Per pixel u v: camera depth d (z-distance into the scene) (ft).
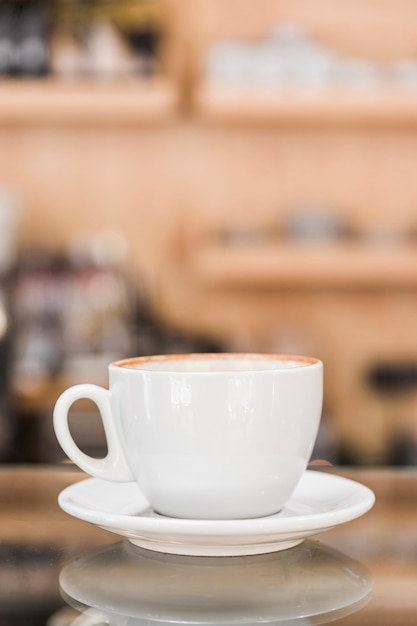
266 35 8.52
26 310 7.52
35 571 1.34
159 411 1.53
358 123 8.47
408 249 7.92
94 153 8.59
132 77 7.68
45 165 8.57
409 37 8.55
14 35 7.62
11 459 6.62
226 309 8.64
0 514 1.72
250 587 1.26
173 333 8.21
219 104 7.78
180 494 1.56
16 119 8.29
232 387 1.51
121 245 8.54
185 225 8.63
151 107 7.73
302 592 1.23
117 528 1.41
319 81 7.77
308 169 8.66
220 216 8.66
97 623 1.11
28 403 7.34
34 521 1.67
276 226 8.67
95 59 7.65
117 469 1.66
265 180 8.66
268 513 1.60
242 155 8.63
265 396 1.53
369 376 8.29
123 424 1.61
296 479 1.62
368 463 8.39
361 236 8.59
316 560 1.40
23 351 7.38
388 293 8.71
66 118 8.26
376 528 1.62
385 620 1.12
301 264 7.91
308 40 7.95
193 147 8.63
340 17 8.55
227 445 1.53
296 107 7.80
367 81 7.79
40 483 2.02
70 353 7.48
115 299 7.80
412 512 1.74
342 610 1.15
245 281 8.64
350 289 8.71
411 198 8.71
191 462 1.53
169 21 8.46
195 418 1.52
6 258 7.61
